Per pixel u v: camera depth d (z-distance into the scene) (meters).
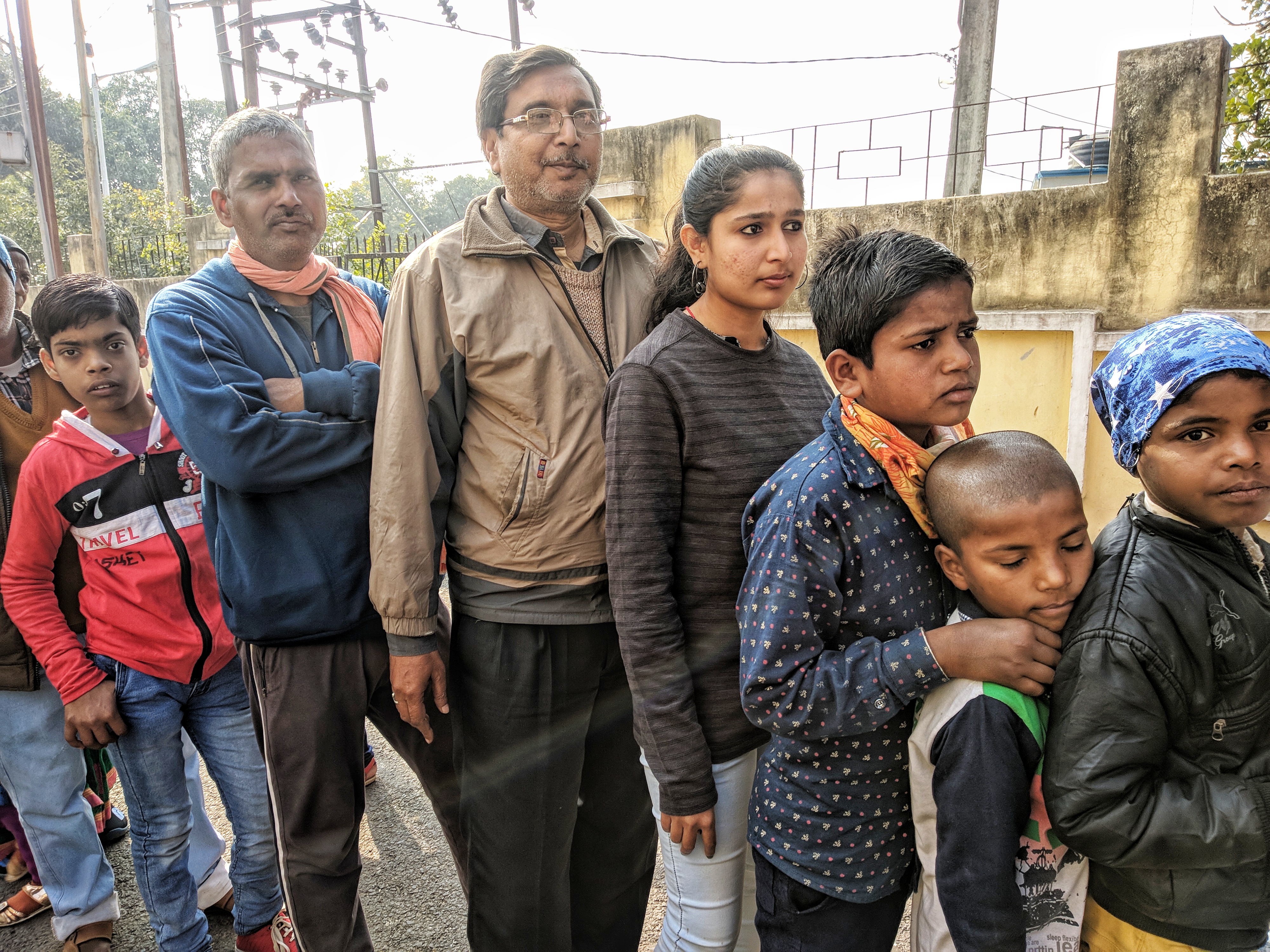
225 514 1.81
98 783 2.74
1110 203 4.01
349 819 1.92
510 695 1.77
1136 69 3.85
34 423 2.31
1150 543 1.13
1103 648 1.09
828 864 1.34
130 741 2.06
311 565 1.81
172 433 2.02
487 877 1.85
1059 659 1.15
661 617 1.50
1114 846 1.09
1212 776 1.12
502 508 1.75
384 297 2.20
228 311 1.86
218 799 3.04
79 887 2.22
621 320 1.88
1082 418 4.16
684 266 1.72
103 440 2.05
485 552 1.78
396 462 1.71
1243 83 4.91
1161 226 3.90
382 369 1.76
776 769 1.42
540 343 1.71
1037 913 1.24
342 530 1.84
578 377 1.75
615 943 2.08
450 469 1.81
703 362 1.55
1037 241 4.23
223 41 12.48
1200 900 1.14
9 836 2.64
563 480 1.72
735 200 1.47
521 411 1.72
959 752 1.17
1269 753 1.13
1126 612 1.10
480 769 1.82
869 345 1.23
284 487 1.75
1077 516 1.14
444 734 2.07
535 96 1.72
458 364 1.74
